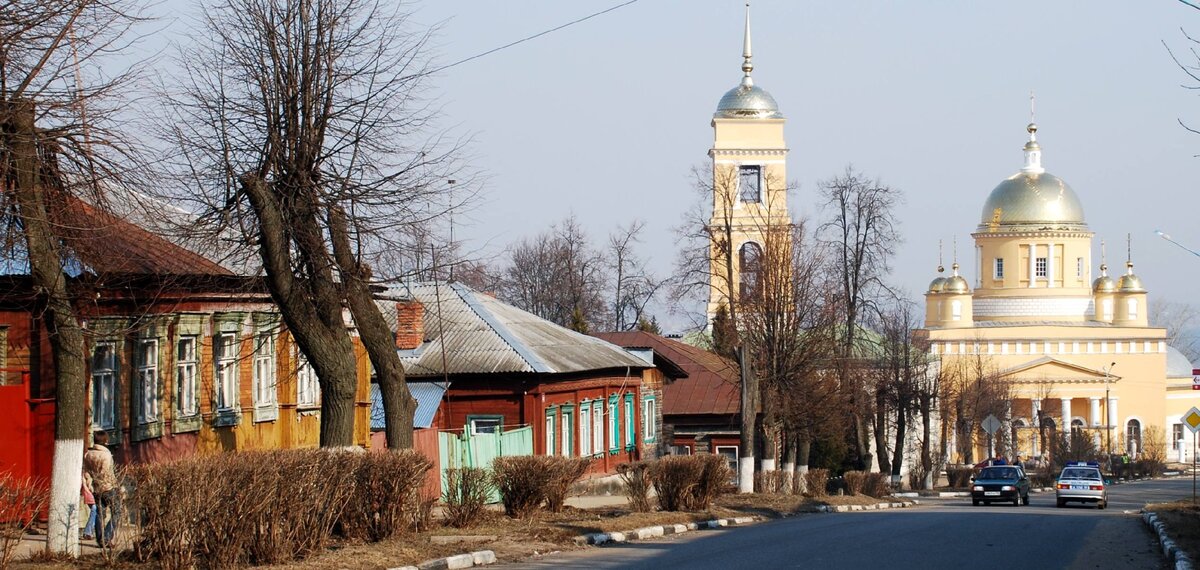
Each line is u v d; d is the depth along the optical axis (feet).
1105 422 362.12
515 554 62.90
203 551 50.75
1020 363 362.12
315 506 56.13
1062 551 71.61
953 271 373.81
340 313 69.72
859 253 174.40
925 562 62.28
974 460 319.68
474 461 103.81
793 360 151.64
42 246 53.31
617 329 290.35
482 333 130.21
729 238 153.07
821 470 146.00
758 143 252.21
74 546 54.80
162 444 77.51
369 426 102.42
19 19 51.16
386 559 56.75
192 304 80.64
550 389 129.70
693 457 97.14
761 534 80.74
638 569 57.36
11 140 51.01
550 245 286.46
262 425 90.38
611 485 139.54
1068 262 380.37
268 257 66.54
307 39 68.28
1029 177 391.86
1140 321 377.09
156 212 60.90
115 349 72.79
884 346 210.79
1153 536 83.51
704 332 201.67
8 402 65.67
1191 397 384.88
